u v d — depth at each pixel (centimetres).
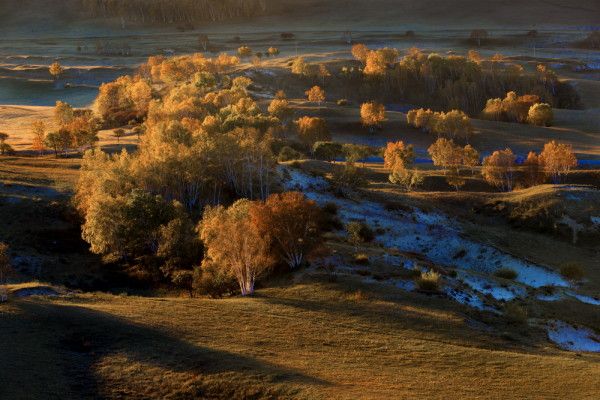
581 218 11506
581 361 4788
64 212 9038
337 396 3709
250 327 4978
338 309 5753
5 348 4022
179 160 9775
